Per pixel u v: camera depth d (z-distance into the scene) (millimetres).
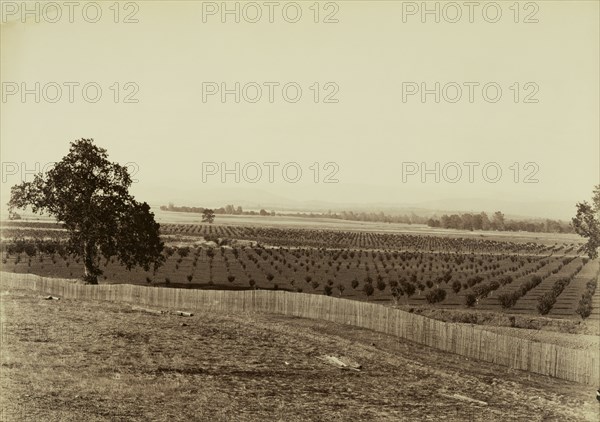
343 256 105312
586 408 23562
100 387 22688
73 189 58656
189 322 36094
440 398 24312
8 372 23938
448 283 73875
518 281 72562
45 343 28906
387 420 21469
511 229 122000
